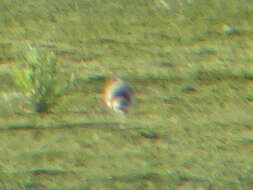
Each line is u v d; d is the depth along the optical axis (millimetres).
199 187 31375
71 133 37188
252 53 51469
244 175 32594
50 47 51062
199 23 56312
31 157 34031
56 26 55031
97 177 32062
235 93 44438
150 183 31641
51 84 41094
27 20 55844
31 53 47344
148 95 43656
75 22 55781
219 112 41312
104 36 53562
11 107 40938
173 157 34469
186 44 52750
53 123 38625
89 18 56562
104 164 33469
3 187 30922
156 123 39031
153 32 54562
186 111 41281
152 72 47219
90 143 35875
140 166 33344
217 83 45938
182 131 37875
